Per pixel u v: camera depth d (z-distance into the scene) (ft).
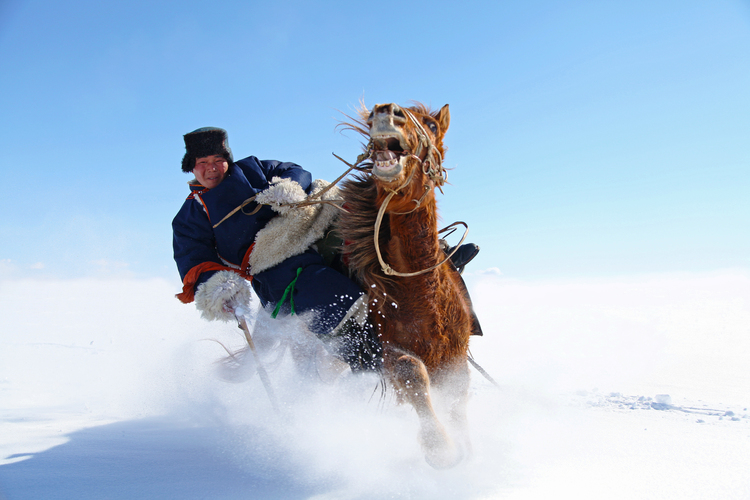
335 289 10.97
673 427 12.85
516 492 8.50
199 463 10.17
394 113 7.61
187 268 12.50
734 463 9.84
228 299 11.85
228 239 12.54
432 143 8.77
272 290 11.98
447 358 9.90
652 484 8.74
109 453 10.86
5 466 9.80
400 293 9.43
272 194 12.09
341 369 13.15
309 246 12.35
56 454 10.71
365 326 10.44
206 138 12.52
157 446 11.44
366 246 9.84
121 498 8.22
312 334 12.17
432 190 8.94
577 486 8.71
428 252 9.16
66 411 15.38
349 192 10.07
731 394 17.02
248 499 8.28
